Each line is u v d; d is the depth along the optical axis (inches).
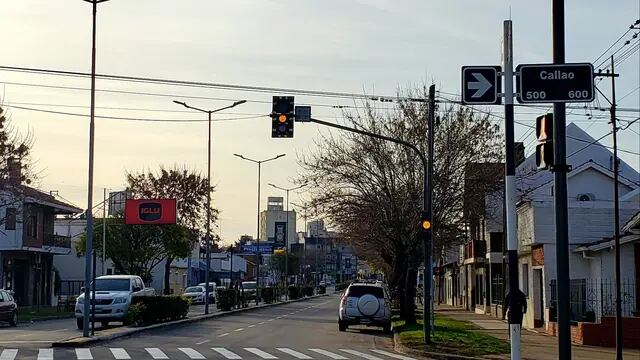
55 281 2775.6
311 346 1052.5
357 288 1371.8
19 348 940.0
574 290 1230.3
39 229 2365.9
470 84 586.9
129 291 1407.5
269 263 5472.4
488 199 1598.2
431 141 1059.9
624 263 1163.3
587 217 1288.1
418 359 914.7
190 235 2586.1
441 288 3361.2
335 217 1440.7
